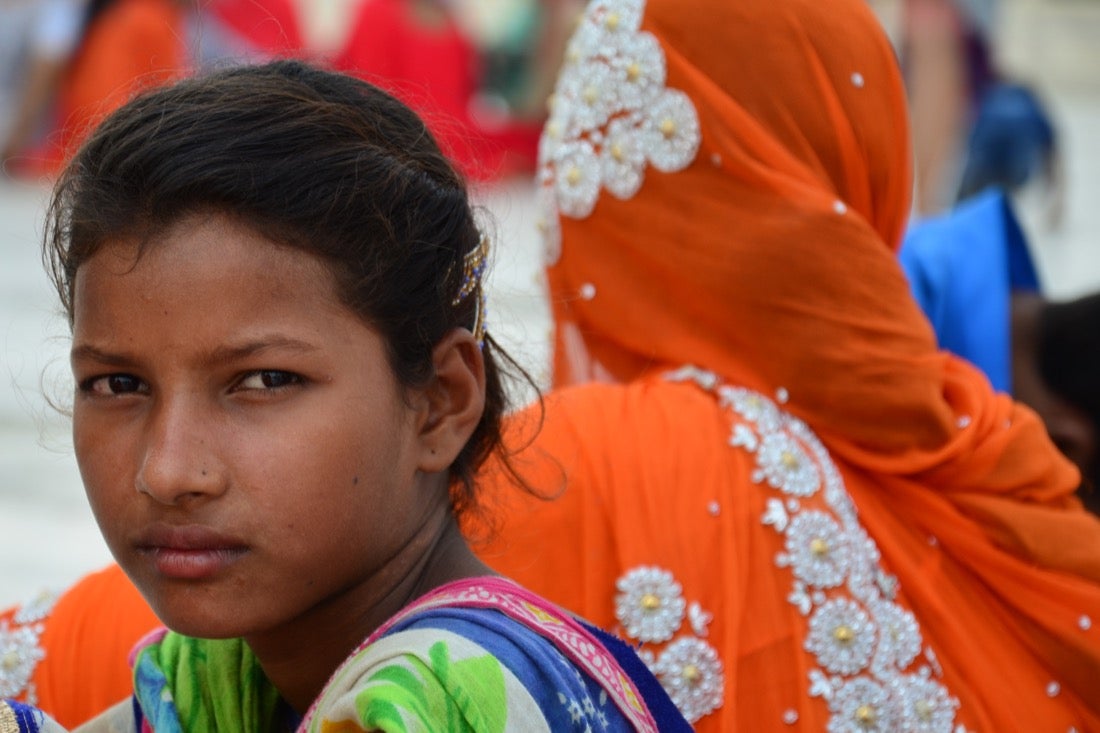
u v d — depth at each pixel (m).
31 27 14.14
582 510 2.98
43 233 2.32
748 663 2.95
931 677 3.07
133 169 1.99
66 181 2.14
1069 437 4.20
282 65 2.25
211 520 1.98
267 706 2.35
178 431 1.96
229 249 1.97
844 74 3.40
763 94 3.34
